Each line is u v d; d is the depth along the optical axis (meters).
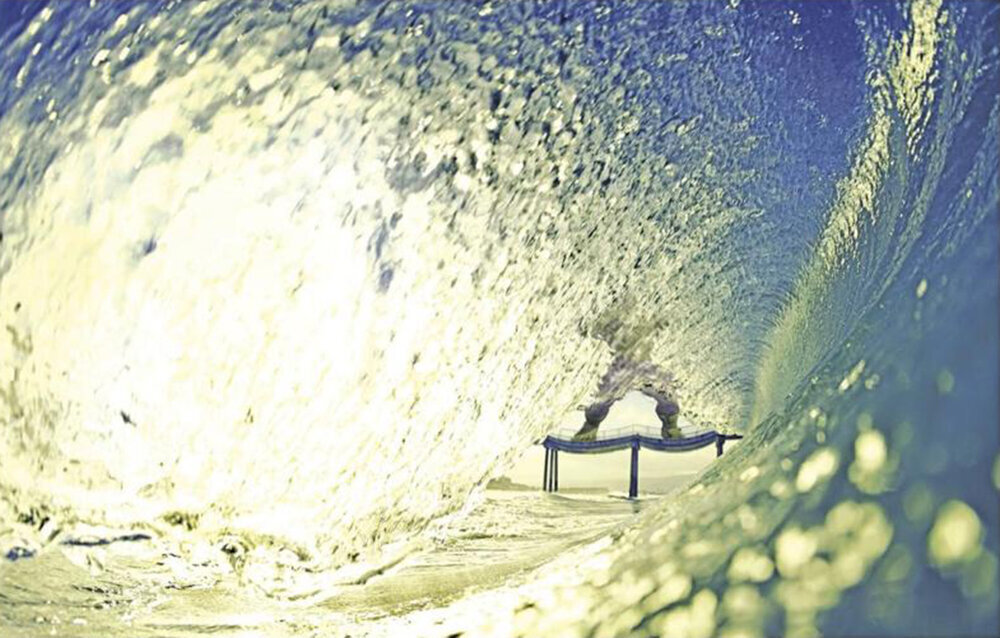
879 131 6.49
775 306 9.02
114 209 6.16
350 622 4.53
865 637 1.79
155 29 6.51
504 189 7.37
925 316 2.38
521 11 7.48
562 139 7.69
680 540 2.69
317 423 6.34
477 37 7.23
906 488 2.02
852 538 2.06
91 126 6.26
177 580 5.34
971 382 2.01
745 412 9.82
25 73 6.51
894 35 6.19
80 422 5.96
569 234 7.95
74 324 6.07
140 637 4.58
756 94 8.14
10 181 6.25
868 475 2.16
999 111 3.13
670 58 8.05
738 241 8.98
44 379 5.98
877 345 2.57
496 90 7.27
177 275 6.18
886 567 1.92
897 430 2.16
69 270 6.11
